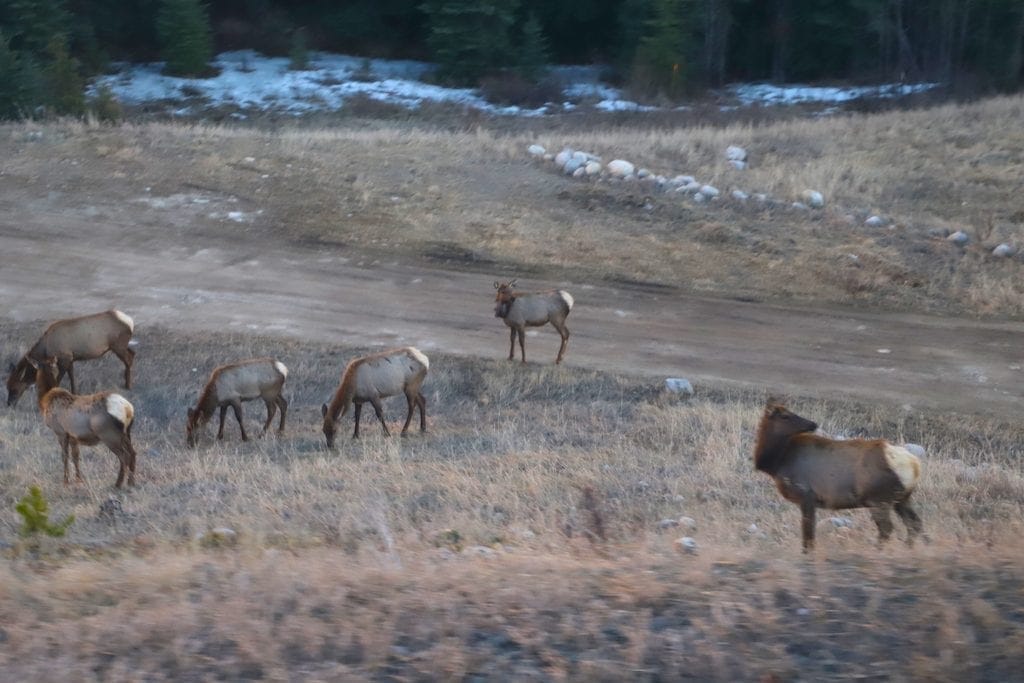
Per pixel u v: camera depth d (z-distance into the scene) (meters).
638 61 113.12
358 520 21.67
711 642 12.14
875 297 48.44
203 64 110.50
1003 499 25.92
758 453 19.22
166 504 25.33
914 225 56.97
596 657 11.91
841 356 41.84
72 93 84.25
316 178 60.47
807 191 60.59
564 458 29.73
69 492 27.95
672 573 14.73
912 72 114.12
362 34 124.38
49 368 31.09
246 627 13.06
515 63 114.81
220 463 30.20
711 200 59.16
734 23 122.06
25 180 58.69
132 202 56.66
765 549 18.44
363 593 14.25
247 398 34.16
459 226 54.81
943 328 45.06
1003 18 109.75
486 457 29.81
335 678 11.66
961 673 11.22
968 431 34.50
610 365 40.53
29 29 102.25
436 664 11.84
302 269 49.75
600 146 67.88
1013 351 42.47
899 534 21.12
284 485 26.89
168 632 13.12
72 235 52.72
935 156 69.69
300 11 126.94
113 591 15.23
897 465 18.19
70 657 12.59
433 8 114.44
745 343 43.03
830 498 18.62
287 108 102.62
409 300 46.75
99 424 27.95
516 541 19.70
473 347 42.09
